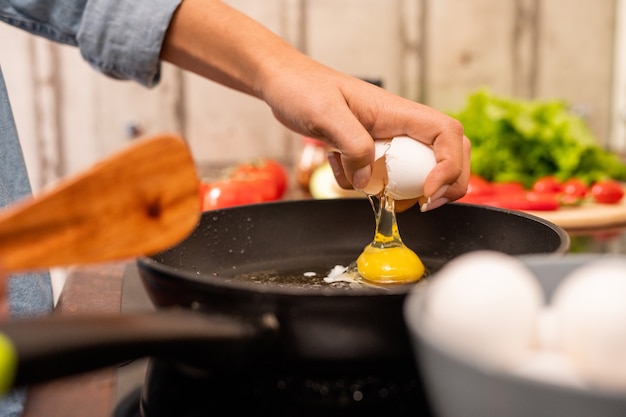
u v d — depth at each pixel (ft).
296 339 0.94
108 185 0.87
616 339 0.67
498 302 0.72
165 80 3.32
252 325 0.90
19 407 1.11
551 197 2.32
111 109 3.31
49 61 3.22
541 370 0.71
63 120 3.29
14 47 3.19
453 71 3.56
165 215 0.90
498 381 0.68
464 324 0.71
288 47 1.44
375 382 1.01
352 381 1.01
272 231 1.52
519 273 0.76
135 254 0.89
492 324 0.71
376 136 1.38
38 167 3.33
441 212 1.51
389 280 1.39
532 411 0.69
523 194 2.45
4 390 0.70
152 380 1.06
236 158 3.47
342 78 1.37
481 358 0.72
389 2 3.43
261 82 1.40
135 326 0.80
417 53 3.51
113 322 0.80
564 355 0.73
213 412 1.00
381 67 3.51
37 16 1.61
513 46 3.57
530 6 3.53
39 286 1.52
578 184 2.47
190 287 0.95
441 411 0.78
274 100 1.37
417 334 0.74
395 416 0.98
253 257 1.50
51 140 3.31
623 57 3.57
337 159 1.46
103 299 1.47
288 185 3.03
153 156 0.89
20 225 0.83
